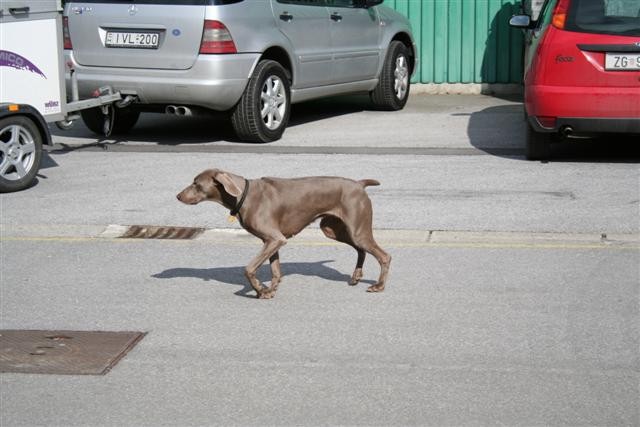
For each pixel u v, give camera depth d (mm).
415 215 9617
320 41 14258
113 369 6176
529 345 6434
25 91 11125
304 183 7254
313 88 14305
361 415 5457
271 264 7449
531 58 11953
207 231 9398
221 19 12469
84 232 9414
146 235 9320
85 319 7094
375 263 8344
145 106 13242
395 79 16047
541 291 7508
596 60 10914
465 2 17938
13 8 10820
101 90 12711
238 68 12719
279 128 13484
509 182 10828
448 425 5316
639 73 10805
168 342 6613
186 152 12734
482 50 18047
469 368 6078
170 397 5750
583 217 9453
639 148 12656
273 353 6383
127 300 7496
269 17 13219
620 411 5461
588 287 7590
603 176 11039
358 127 14500
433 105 16812
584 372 5992
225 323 6949
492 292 7504
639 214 9516
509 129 14055
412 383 5871
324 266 8312
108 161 12297
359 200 7367
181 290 7715
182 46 12539
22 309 7336
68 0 13008
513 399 5629
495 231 9102
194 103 12773
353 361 6223
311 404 5609
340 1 14836
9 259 8625
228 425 5367
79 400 5738
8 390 5895
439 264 8234
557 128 11188
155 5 12586
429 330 6734
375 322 6910
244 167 11688
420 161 11938
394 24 16078
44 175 11609
